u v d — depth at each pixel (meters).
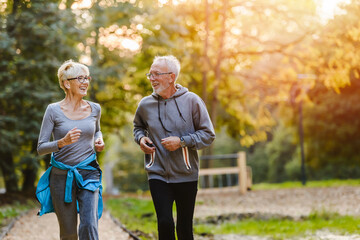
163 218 3.84
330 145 22.31
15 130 12.15
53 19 11.46
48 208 3.91
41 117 12.12
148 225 8.13
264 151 35.06
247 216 8.93
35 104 11.95
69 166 3.87
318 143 22.62
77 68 3.94
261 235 7.17
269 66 19.94
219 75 16.20
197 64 15.94
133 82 17.27
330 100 21.05
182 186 4.04
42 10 11.27
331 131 21.80
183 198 4.06
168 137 3.94
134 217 9.47
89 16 13.54
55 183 3.87
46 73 12.31
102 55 15.35
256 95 18.62
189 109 4.11
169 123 4.07
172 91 4.16
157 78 4.08
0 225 7.71
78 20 12.81
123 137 20.64
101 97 17.34
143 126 4.28
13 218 8.74
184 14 15.73
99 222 8.70
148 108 4.12
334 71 12.12
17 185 15.70
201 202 12.23
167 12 14.38
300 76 15.28
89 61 14.35
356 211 9.22
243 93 18.66
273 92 18.25
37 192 3.88
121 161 37.09
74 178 3.87
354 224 7.30
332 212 8.48
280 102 19.78
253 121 19.64
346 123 21.48
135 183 36.66
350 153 22.25
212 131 4.08
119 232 7.28
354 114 21.22
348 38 11.00
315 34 13.74
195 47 16.19
